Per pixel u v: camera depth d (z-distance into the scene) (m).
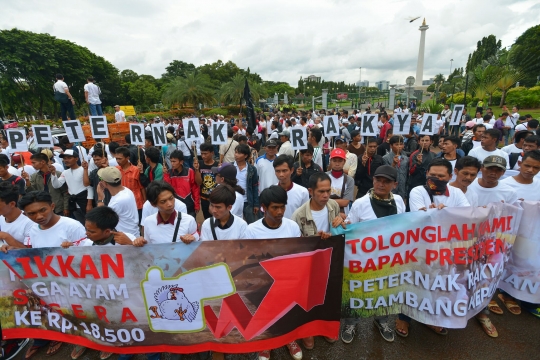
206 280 2.82
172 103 45.00
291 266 2.82
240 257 2.78
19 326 3.05
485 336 3.27
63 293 2.96
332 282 2.90
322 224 3.27
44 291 2.96
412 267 3.07
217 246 2.77
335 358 3.09
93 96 13.14
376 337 3.34
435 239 3.02
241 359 3.14
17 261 2.90
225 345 2.91
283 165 3.78
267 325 2.89
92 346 3.04
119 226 3.96
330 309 2.95
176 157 4.73
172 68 88.56
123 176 5.00
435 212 2.99
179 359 3.12
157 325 2.94
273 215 2.82
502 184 3.64
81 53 47.84
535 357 2.99
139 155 6.23
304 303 2.91
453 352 3.09
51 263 2.89
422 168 5.48
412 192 3.45
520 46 41.38
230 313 2.87
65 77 45.84
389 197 3.22
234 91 46.81
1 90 41.25
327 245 2.81
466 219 2.99
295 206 3.93
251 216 4.93
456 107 8.15
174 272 2.82
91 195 5.29
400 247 3.03
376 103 40.59
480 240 3.05
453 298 3.06
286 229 2.99
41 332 3.07
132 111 24.25
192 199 4.98
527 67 40.66
